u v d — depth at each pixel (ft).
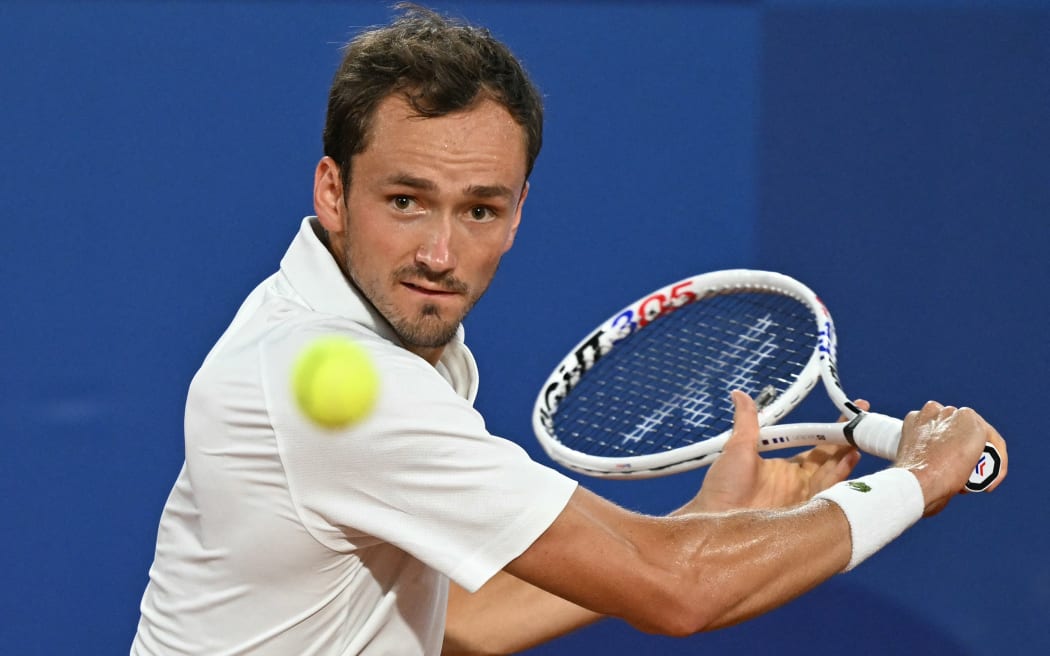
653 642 45.39
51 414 46.65
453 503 18.88
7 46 48.14
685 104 51.37
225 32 49.47
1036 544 46.47
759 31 51.80
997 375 49.26
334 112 20.16
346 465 18.95
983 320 49.78
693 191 50.83
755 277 32.89
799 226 50.85
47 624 45.27
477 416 19.48
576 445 41.27
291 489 19.25
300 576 20.27
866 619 45.68
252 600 20.61
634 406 41.19
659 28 51.47
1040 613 45.68
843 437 27.50
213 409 19.81
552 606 27.53
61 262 47.57
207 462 20.01
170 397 47.34
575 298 49.49
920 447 23.50
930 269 50.42
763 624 45.60
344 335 19.62
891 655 45.50
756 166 51.21
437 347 21.15
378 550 20.99
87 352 47.16
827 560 20.68
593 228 50.16
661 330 42.24
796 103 51.67
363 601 21.29
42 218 47.73
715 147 51.16
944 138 51.57
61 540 45.83
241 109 49.39
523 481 18.93
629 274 49.98
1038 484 47.42
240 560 20.27
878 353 49.47
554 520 18.93
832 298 50.16
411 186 19.30
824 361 29.40
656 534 19.83
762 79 51.70
